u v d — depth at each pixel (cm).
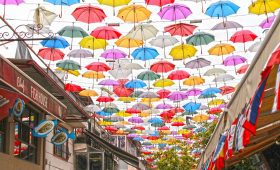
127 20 1062
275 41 408
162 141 2997
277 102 372
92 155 2495
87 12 1059
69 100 1616
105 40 1206
